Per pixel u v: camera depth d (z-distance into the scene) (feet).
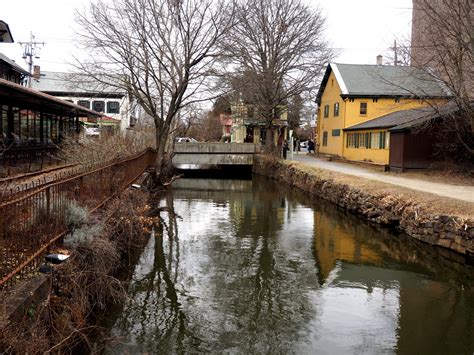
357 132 111.34
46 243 20.52
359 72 127.13
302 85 116.16
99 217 28.27
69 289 19.38
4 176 40.34
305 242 43.11
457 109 62.95
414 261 36.86
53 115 79.05
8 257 17.61
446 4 51.93
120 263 32.17
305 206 66.13
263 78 106.42
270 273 33.17
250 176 116.57
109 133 68.85
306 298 28.17
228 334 22.81
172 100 76.84
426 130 76.84
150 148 78.48
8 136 55.88
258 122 149.59
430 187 56.70
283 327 23.80
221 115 198.80
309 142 161.17
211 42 75.25
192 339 22.11
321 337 22.74
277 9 112.27
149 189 66.49
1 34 80.28
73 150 54.65
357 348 21.66
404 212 46.60
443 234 38.93
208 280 31.22
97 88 76.69
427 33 60.49
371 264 35.94
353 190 59.67
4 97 50.80
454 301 27.96
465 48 50.08
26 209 19.31
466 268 35.01
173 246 40.32
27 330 14.67
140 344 21.36
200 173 123.65
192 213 59.26
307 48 116.98
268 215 58.39
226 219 55.21
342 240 44.04
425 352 21.43
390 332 23.49
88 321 21.16
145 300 26.94
